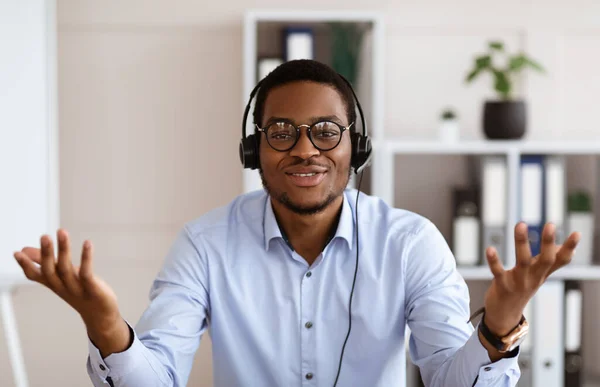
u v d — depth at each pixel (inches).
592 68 136.7
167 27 134.9
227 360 62.8
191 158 136.6
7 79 118.1
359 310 62.1
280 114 58.4
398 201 137.7
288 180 58.7
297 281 63.0
